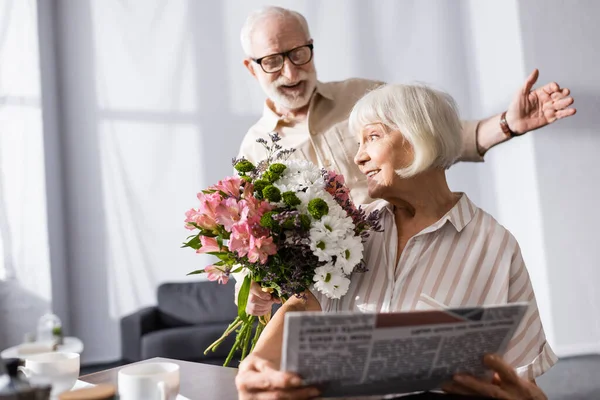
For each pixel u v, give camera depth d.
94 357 5.02
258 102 5.11
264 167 1.32
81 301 5.04
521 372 1.20
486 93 4.82
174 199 5.09
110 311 5.05
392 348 0.88
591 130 4.52
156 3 5.12
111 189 5.09
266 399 0.95
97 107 5.11
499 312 0.89
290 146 2.01
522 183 4.62
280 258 1.21
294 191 1.23
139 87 5.11
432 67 4.93
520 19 4.55
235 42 5.11
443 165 1.25
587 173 4.52
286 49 1.95
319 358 0.89
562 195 4.54
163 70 5.11
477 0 4.80
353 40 4.98
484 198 4.80
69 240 5.06
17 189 4.55
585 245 4.51
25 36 4.64
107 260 5.06
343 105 2.05
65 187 5.07
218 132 5.09
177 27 5.11
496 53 4.72
